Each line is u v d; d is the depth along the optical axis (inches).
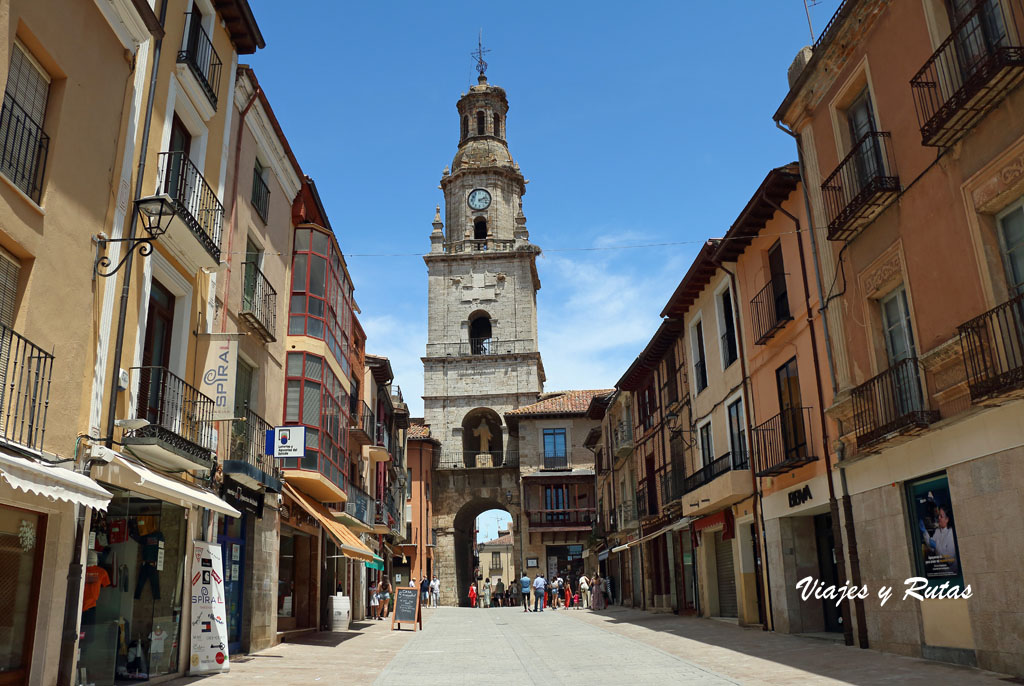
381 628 980.6
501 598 2142.0
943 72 454.0
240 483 604.1
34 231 360.2
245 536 644.1
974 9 405.4
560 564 2112.5
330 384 848.3
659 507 1194.6
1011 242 414.3
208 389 545.3
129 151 448.5
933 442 463.8
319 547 926.4
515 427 2170.3
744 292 820.0
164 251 498.0
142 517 470.9
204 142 576.1
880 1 519.2
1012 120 401.1
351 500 1005.8
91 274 406.3
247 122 677.3
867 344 550.6
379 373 1337.4
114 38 435.8
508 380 2224.4
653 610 1195.3
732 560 873.5
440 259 2324.1
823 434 613.0
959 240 443.8
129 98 451.5
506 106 2583.7
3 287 345.7
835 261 597.9
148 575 470.0
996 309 393.1
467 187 2423.7
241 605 633.6
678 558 1084.5
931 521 476.1
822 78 605.0
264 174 737.0
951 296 452.1
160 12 503.5
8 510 343.6
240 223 655.8
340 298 925.2
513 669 522.3
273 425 736.3
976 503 422.3
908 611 491.5
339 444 899.4
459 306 2298.2
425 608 1690.5
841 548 580.1
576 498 2022.6
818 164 625.3
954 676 398.6
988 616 411.2
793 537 697.0
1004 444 401.1
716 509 876.0
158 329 508.1
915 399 485.1
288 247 813.2
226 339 554.6
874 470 535.8
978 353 413.7
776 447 716.0
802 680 411.2
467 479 2160.4
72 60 393.7
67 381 381.4
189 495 429.4
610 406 1598.2
